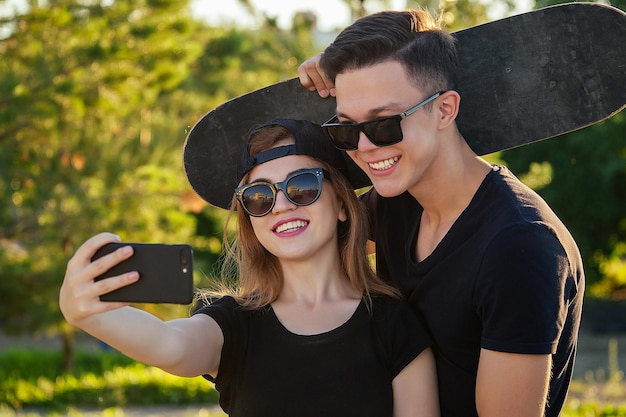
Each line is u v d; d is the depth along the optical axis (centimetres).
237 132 284
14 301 995
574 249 239
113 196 923
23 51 836
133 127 1017
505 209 232
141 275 198
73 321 199
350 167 274
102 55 804
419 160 237
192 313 280
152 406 1047
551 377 243
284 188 248
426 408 241
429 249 250
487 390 224
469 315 234
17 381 1135
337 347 243
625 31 264
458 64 268
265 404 239
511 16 270
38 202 892
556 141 1853
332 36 1377
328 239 253
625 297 2303
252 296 256
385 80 233
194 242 1112
